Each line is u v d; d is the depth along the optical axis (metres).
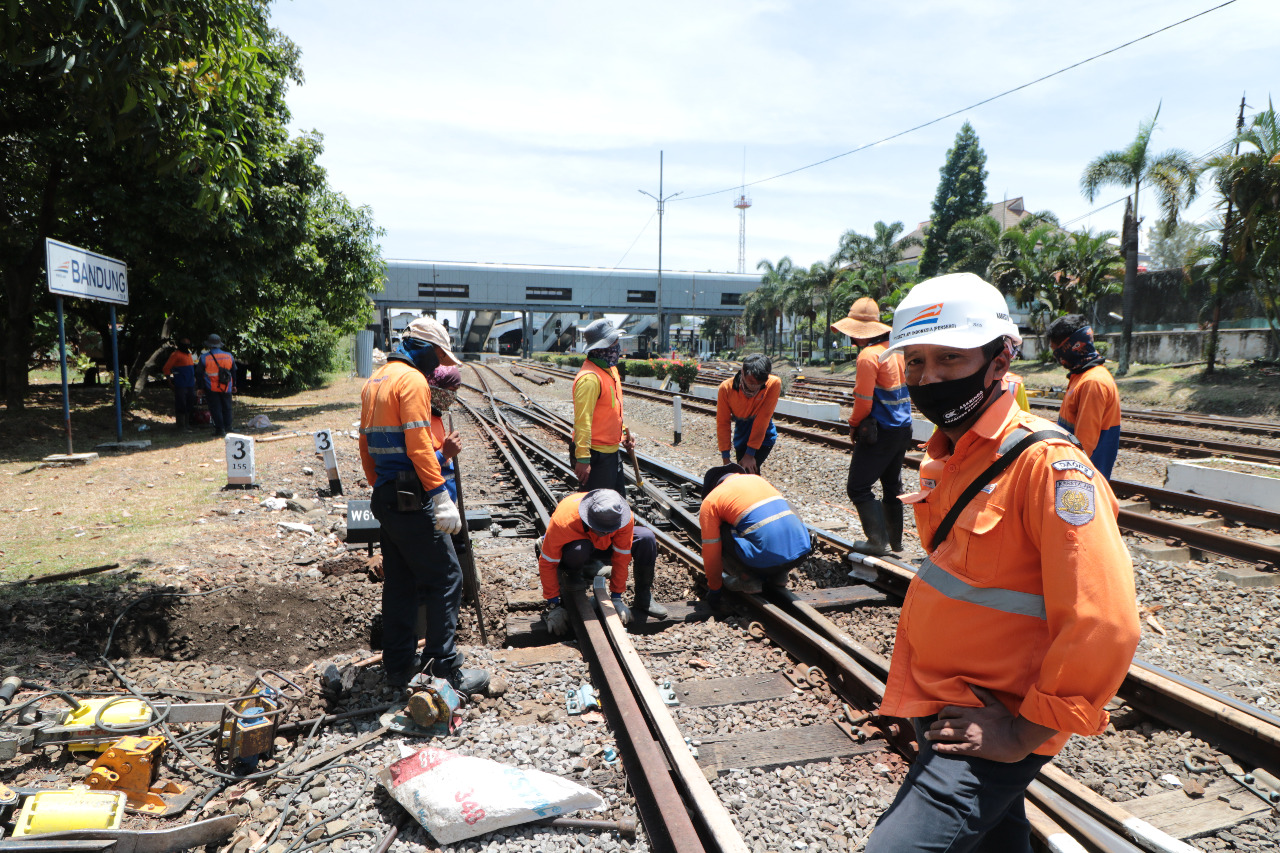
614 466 5.44
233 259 15.12
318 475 9.72
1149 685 3.58
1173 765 3.21
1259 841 2.75
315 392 25.56
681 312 74.56
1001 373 1.68
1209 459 9.26
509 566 5.91
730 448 6.32
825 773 3.15
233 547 6.11
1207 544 6.31
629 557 4.65
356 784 3.04
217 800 2.95
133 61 4.41
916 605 1.81
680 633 4.66
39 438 12.65
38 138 11.98
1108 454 4.99
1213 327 23.03
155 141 5.05
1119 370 26.58
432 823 2.66
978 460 1.68
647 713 3.49
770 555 4.76
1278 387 19.95
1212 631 4.73
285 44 17.55
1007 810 1.87
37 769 3.02
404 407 3.53
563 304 70.94
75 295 10.61
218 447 12.18
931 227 50.22
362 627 4.86
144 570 5.41
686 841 2.46
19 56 4.30
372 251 19.83
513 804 2.71
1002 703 1.64
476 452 12.22
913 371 1.76
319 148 17.36
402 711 3.61
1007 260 34.44
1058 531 1.49
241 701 3.33
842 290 46.97
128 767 2.89
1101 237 31.86
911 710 1.78
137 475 9.46
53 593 4.81
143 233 13.21
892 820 1.64
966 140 48.81
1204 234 24.11
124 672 4.02
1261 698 3.83
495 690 3.81
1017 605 1.62
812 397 23.91
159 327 17.62
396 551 3.84
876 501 5.55
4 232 13.33
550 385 30.58
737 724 3.55
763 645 4.48
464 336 88.25
